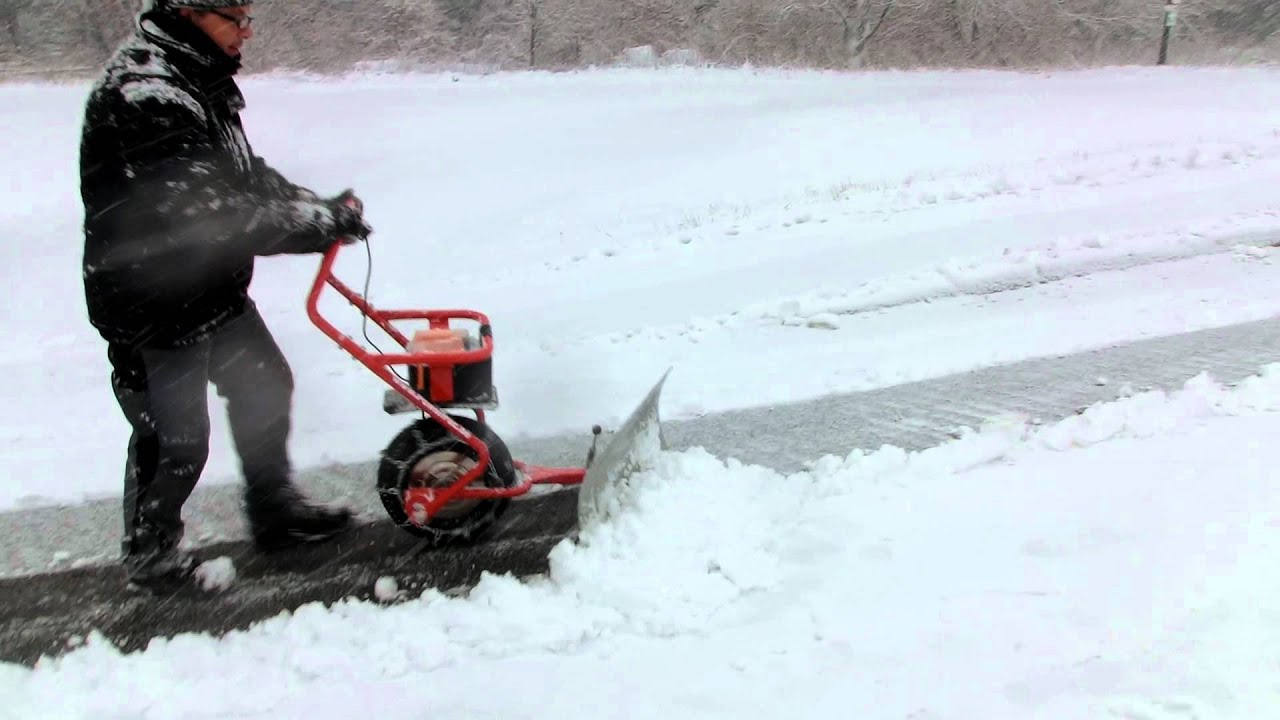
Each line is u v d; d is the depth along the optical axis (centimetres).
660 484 396
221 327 364
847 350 625
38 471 499
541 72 2852
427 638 328
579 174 1438
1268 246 767
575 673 299
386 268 1064
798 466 455
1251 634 268
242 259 355
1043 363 570
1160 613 285
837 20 3098
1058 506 362
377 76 2780
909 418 503
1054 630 285
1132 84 2244
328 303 891
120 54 335
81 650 336
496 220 1222
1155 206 887
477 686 297
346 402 580
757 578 345
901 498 389
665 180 1366
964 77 2730
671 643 312
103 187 333
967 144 1434
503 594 350
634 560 356
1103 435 439
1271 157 1052
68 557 409
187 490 365
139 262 337
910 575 327
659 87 2473
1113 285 709
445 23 3031
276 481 404
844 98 2125
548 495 450
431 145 1689
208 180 334
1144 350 577
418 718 284
